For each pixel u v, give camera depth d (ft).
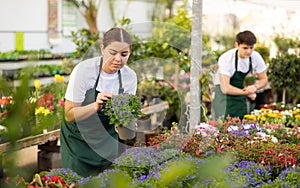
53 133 9.09
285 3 20.22
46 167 10.20
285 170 6.80
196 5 8.07
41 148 10.76
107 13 21.94
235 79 12.69
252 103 15.83
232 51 12.57
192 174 5.43
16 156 1.60
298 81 17.24
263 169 6.93
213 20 19.72
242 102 12.43
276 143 8.46
